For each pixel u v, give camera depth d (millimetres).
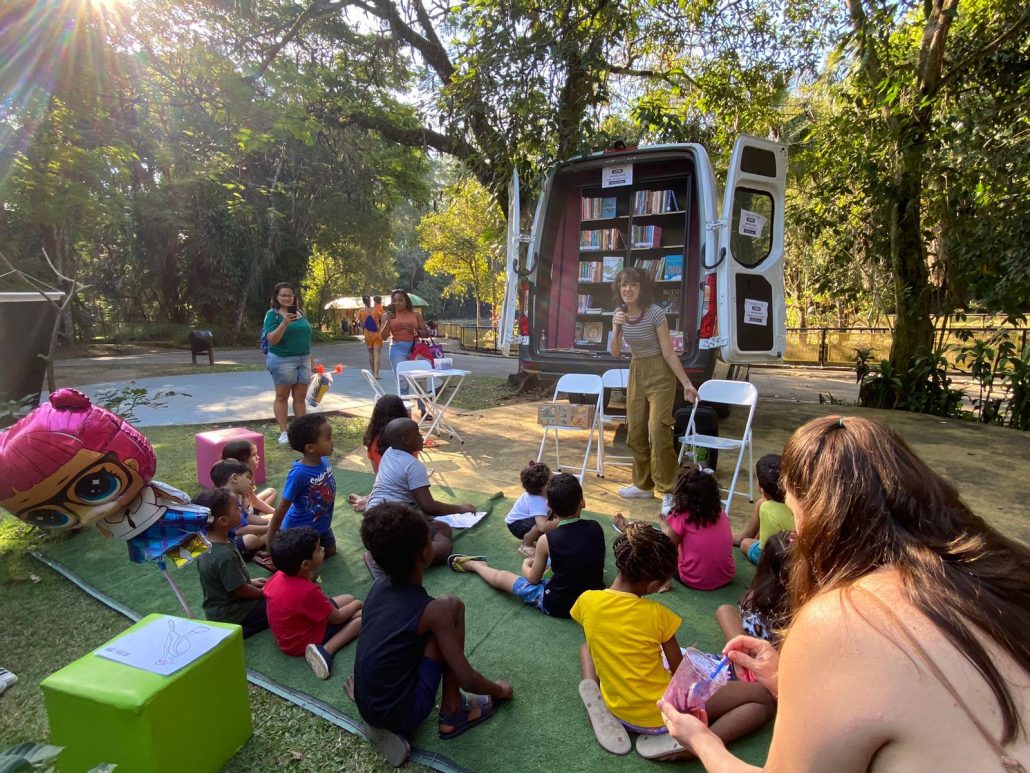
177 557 2562
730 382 4461
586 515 4012
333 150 13898
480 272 26016
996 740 723
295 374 5602
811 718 816
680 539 3053
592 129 6672
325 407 7555
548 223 6660
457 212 22656
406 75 10656
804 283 18922
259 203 20281
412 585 2094
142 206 17641
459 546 3572
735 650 1653
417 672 2002
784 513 2982
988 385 7934
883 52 7227
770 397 10117
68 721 1766
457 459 5414
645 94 9891
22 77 7625
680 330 6148
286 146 17969
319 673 2406
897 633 792
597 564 2754
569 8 6148
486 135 7039
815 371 16703
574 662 2471
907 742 749
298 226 22703
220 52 9688
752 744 2004
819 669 827
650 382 4133
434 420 6137
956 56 7723
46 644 2621
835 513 952
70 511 2340
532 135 6477
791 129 11219
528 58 6289
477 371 13414
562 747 2016
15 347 5086
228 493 2691
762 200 5395
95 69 8297
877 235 8852
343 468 5141
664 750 1923
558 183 6723
